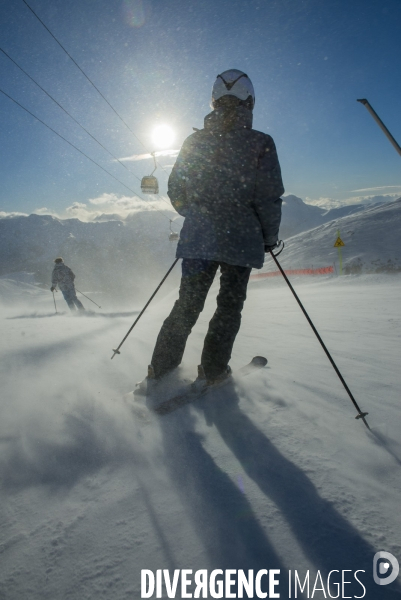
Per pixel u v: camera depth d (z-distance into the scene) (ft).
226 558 2.98
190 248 6.61
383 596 2.60
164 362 6.87
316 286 73.26
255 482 3.92
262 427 5.15
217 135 6.66
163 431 5.12
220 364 6.66
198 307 6.88
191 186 6.79
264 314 18.86
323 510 3.45
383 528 3.21
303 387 6.63
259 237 6.59
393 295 28.60
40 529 3.41
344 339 10.63
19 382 7.39
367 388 6.43
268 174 6.47
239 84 6.68
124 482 4.02
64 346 10.73
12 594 2.80
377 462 4.23
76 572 2.95
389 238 111.86
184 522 3.38
